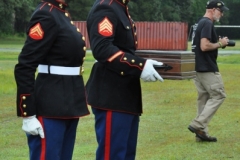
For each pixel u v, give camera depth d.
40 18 4.37
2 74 19.17
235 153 7.77
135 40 4.77
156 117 10.90
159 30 38.25
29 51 4.33
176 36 37.88
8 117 10.90
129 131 4.78
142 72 4.38
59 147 4.53
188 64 4.68
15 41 57.84
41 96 4.48
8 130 9.48
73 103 4.54
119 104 4.70
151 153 7.71
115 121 4.70
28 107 4.34
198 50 8.27
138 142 8.47
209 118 8.39
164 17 75.75
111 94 4.70
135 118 4.88
